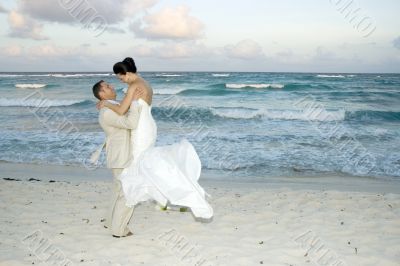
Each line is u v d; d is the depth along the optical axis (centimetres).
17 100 2402
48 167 945
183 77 5016
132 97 424
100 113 432
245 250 418
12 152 1095
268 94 2808
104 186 716
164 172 412
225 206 591
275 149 1116
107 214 474
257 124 1582
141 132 429
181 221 513
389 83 3694
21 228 481
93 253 405
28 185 715
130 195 421
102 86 444
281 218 530
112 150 430
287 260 395
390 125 1580
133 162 430
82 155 1060
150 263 383
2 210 557
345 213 555
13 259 388
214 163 973
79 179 828
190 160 436
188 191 410
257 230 483
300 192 681
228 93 2898
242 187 764
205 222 511
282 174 881
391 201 618
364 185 794
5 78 5191
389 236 464
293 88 3112
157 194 416
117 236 449
